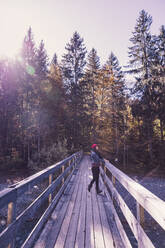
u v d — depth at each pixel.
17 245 4.48
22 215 1.88
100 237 2.71
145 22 20.31
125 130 25.50
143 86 18.58
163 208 1.07
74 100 26.62
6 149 23.27
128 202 8.59
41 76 24.11
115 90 24.61
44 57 28.08
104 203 4.40
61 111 24.56
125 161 23.38
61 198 4.79
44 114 22.84
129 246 2.08
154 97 18.59
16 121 24.02
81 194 5.25
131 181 2.08
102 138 26.44
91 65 28.70
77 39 29.08
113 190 3.40
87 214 3.67
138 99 19.92
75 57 28.70
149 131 20.34
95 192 5.49
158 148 22.02
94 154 5.39
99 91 25.59
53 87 24.12
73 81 27.98
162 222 1.01
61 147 12.99
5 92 23.98
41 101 22.69
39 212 6.29
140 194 1.49
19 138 23.94
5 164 19.50
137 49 19.89
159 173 18.14
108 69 25.38
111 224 3.20
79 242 2.55
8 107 23.88
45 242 2.53
